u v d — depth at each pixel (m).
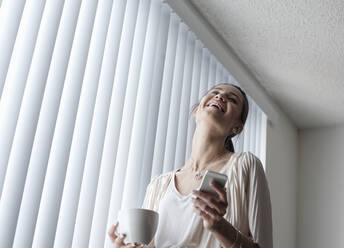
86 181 1.56
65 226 1.45
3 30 1.36
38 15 1.47
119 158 1.72
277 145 3.27
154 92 1.97
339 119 3.49
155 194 1.50
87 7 1.68
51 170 1.44
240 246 1.22
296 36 2.49
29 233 1.32
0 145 1.30
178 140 2.10
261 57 2.75
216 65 2.57
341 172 3.46
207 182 1.16
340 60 2.64
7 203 1.30
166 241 1.33
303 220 3.47
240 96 1.64
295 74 2.88
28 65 1.41
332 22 2.33
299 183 3.61
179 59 2.22
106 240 1.61
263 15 2.35
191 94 2.29
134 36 1.92
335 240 3.29
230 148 1.66
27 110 1.40
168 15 2.16
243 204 1.35
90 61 1.66
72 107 1.53
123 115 1.79
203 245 1.28
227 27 2.51
